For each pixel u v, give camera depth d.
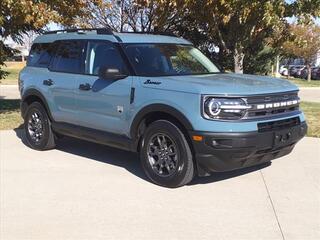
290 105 6.31
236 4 11.30
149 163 6.25
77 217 5.06
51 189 6.02
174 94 5.91
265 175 6.62
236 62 13.37
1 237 4.56
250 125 5.64
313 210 5.27
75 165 7.20
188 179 5.96
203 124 5.63
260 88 5.91
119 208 5.33
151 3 13.74
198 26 15.28
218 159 5.67
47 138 8.05
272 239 4.50
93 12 15.62
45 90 7.92
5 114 12.34
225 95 5.59
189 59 7.22
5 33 12.51
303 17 11.85
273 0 11.13
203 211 5.23
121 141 6.71
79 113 7.30
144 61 6.69
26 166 7.13
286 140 6.09
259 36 13.68
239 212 5.20
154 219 5.00
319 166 7.11
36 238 4.53
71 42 7.72
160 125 6.06
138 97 6.32
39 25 11.22
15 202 5.54
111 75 6.48
